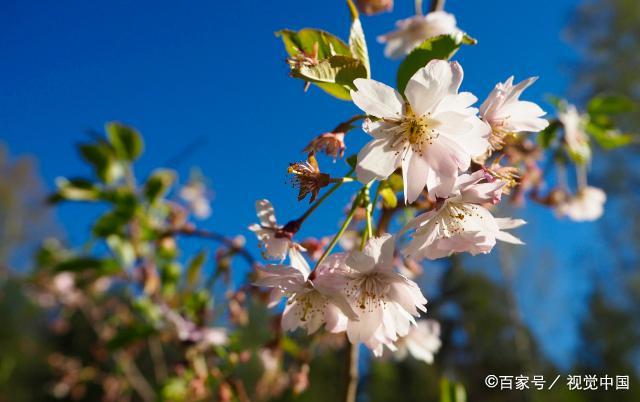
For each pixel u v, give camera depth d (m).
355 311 0.14
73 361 0.49
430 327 0.23
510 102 0.14
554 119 0.26
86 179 0.34
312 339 0.25
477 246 0.14
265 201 0.15
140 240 0.33
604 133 0.29
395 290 0.14
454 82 0.13
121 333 0.29
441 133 0.13
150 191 0.34
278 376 0.31
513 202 0.28
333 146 0.14
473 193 0.14
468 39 0.14
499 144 0.14
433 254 0.14
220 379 0.25
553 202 0.30
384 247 0.14
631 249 1.58
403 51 0.21
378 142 0.13
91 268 0.33
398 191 0.15
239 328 0.30
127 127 0.34
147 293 0.32
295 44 0.15
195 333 0.27
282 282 0.14
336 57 0.13
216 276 0.27
